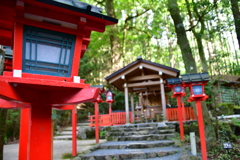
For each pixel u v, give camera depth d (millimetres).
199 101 4988
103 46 18766
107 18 2648
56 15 2432
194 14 9828
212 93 7355
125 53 18000
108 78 10242
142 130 8070
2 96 2072
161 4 9445
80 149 6859
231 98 13922
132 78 10398
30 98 2396
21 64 2229
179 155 5309
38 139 2459
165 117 9266
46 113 2609
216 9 7008
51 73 2436
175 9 8172
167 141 6566
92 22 2691
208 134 6332
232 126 8172
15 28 2227
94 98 2324
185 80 4852
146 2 12594
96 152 5977
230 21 6750
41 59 2391
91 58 17781
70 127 13312
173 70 9445
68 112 14492
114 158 5430
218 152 5672
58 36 2529
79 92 2445
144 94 12852
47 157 2473
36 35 2381
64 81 2334
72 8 2350
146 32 16844
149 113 10789
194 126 7992
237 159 5129
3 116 3838
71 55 2584
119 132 7980
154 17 13711
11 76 2150
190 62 7625
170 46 22672
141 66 9883
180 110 7160
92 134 10359
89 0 15664
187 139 6883
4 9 2262
